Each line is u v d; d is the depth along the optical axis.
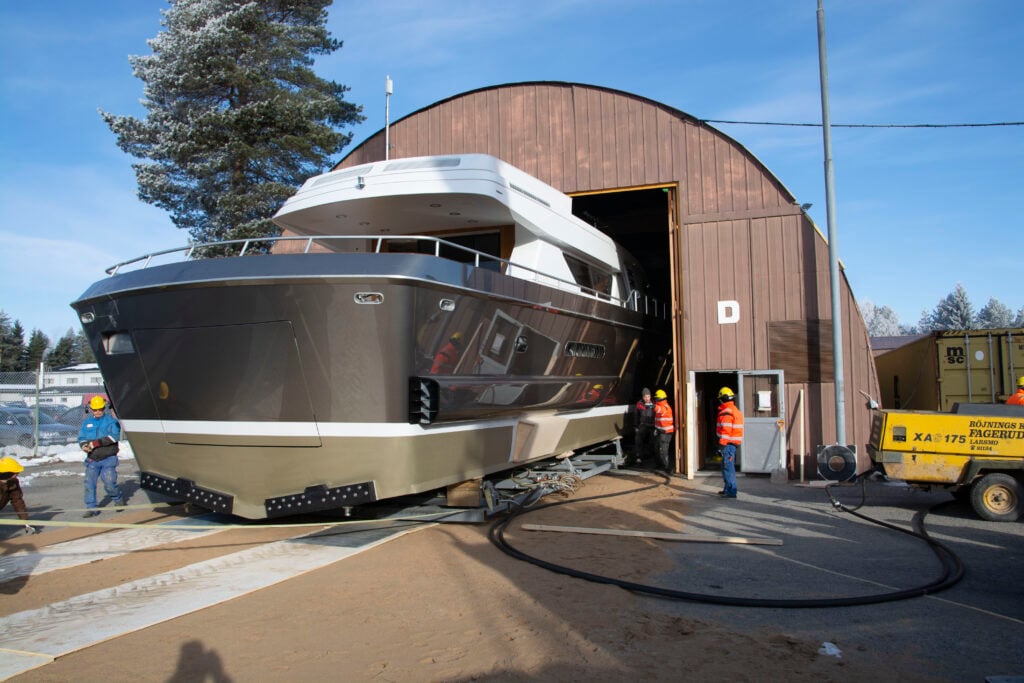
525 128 13.75
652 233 18.34
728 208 12.60
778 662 4.14
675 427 13.01
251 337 6.55
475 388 7.59
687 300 12.72
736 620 4.90
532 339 8.82
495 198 8.49
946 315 81.00
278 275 6.30
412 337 6.60
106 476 9.38
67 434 17.27
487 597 5.38
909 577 5.97
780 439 12.11
